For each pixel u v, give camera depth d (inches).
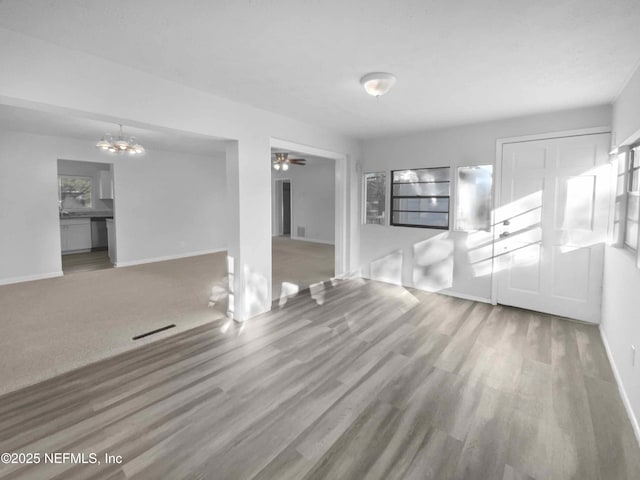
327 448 68.3
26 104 84.0
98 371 98.1
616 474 61.5
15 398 84.7
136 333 125.3
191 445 69.0
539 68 96.3
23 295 173.0
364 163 207.3
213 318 141.0
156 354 108.8
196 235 300.5
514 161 150.7
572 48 84.0
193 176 295.6
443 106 133.7
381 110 140.6
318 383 92.2
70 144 219.9
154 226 270.5
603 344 116.0
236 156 132.6
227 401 84.0
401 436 71.7
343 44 83.7
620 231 106.1
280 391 88.4
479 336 123.1
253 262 141.2
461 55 88.8
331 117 152.3
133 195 256.5
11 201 197.0
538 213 145.4
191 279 209.8
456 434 72.2
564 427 74.2
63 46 85.5
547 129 141.6
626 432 72.6
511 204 152.5
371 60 92.6
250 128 135.8
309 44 83.8
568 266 139.3
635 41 79.7
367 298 170.1
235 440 70.4
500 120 153.8
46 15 71.2
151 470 62.6
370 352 110.6
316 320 139.3
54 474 61.4
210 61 94.2
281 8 68.1
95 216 324.8
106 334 124.2
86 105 90.3
